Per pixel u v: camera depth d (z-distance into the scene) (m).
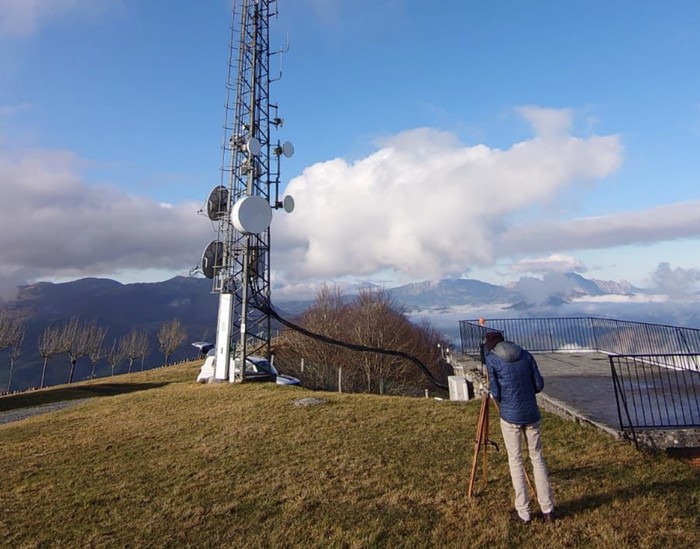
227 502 5.94
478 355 16.05
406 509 5.37
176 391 16.56
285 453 7.98
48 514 5.97
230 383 17.11
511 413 4.87
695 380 11.43
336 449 8.01
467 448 7.61
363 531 4.89
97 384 29.95
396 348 47.59
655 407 8.78
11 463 8.62
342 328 51.56
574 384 11.36
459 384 12.83
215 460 7.87
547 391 10.58
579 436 7.61
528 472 6.27
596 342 17.86
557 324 18.19
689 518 4.70
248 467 7.36
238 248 18.84
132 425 11.34
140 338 85.69
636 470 6.02
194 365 38.38
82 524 5.59
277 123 20.44
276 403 12.57
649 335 14.94
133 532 5.26
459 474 6.41
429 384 47.75
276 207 19.89
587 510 4.97
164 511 5.79
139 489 6.67
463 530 4.77
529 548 4.33
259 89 20.06
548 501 4.76
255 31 20.02
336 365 42.78
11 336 50.28
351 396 13.49
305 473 6.86
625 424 7.61
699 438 7.02
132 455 8.59
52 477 7.55
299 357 42.34
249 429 9.86
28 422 13.66
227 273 18.81
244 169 18.94
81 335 74.75
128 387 28.20
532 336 18.06
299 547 4.66
